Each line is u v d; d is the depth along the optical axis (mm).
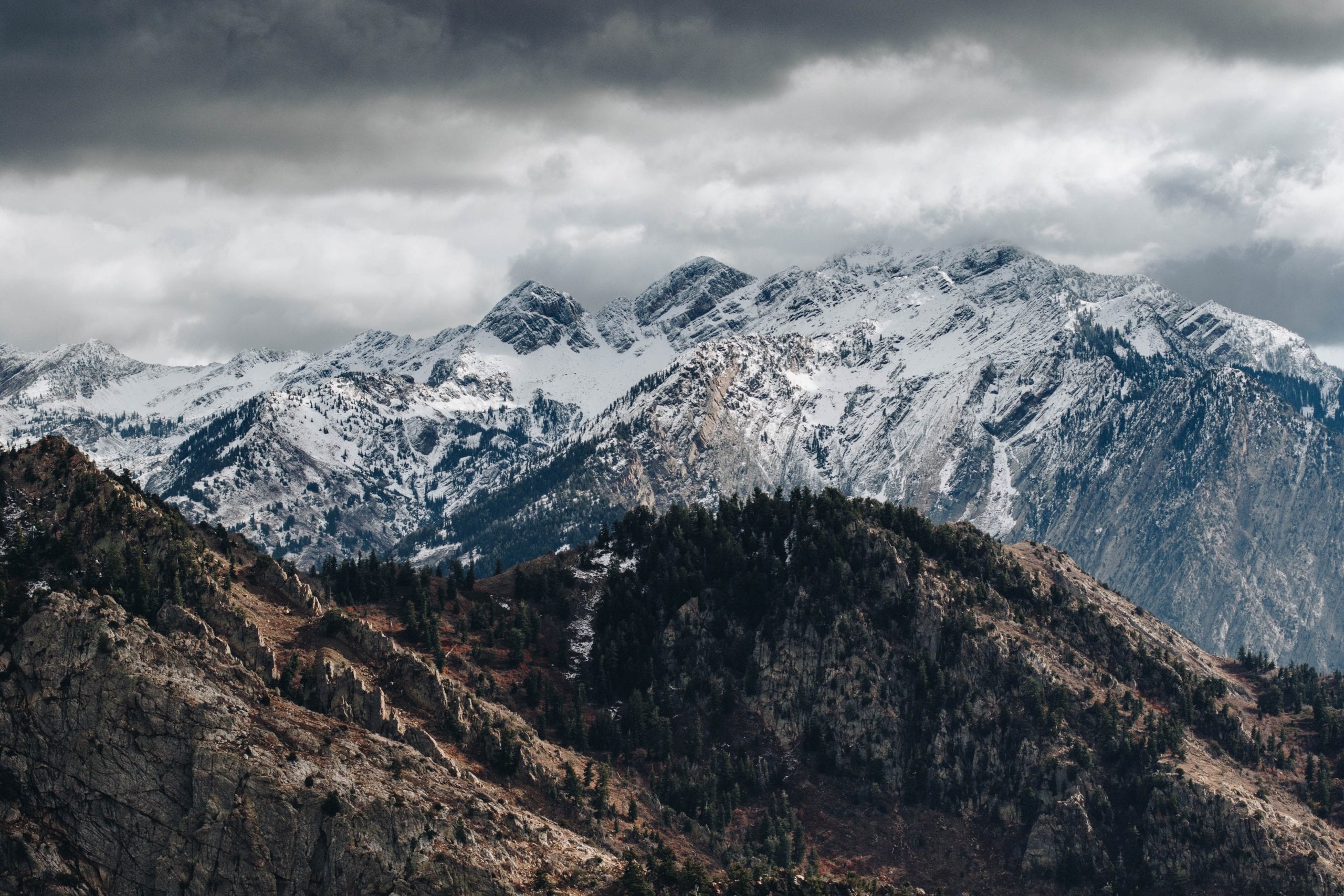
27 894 193250
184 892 198250
